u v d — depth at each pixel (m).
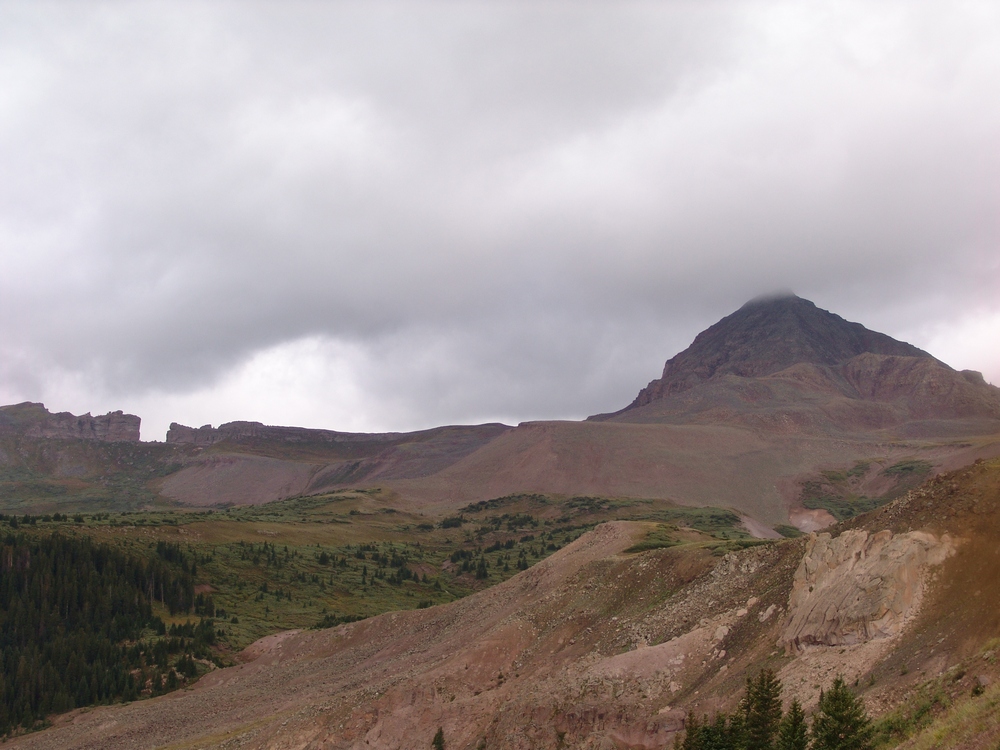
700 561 112.62
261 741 112.94
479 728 99.69
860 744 57.59
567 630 115.38
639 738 79.62
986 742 48.09
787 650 78.75
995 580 67.00
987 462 82.19
